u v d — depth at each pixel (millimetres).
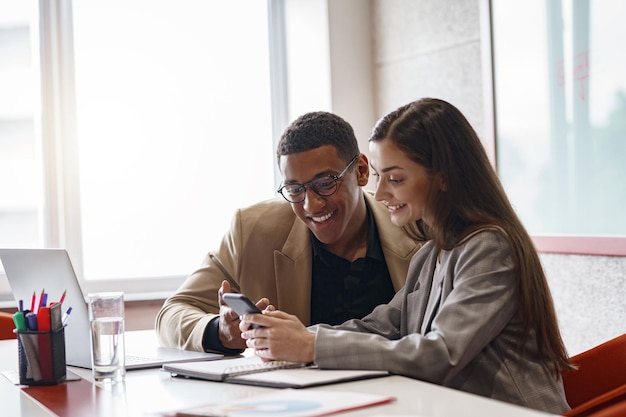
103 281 3617
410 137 1588
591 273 2646
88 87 3646
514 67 2904
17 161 3516
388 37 3633
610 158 2527
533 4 2803
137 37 3732
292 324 1527
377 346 1452
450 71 3248
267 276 2174
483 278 1490
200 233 3830
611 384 1784
